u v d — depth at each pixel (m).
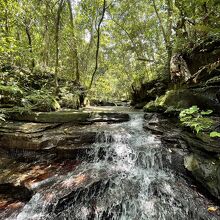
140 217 3.04
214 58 5.28
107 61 22.09
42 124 5.57
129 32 16.94
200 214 2.81
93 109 8.70
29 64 9.62
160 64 9.25
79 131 5.14
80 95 9.94
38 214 3.18
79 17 13.57
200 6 5.31
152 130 5.04
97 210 3.17
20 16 9.08
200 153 3.61
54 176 3.92
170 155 3.95
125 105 12.67
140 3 15.07
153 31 15.52
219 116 4.30
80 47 15.23
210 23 4.85
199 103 4.74
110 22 16.88
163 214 2.97
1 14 7.87
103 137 4.99
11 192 3.75
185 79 5.58
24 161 4.67
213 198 3.04
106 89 19.27
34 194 3.46
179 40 6.27
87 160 4.53
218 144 3.29
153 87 9.02
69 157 4.62
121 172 3.99
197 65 5.77
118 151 4.52
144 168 4.11
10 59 7.06
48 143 4.73
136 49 16.98
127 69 21.92
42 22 11.51
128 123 6.03
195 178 3.39
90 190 3.48
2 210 3.35
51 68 11.66
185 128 4.43
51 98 7.22
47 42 11.52
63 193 3.36
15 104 6.17
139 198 3.29
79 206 3.26
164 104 5.67
